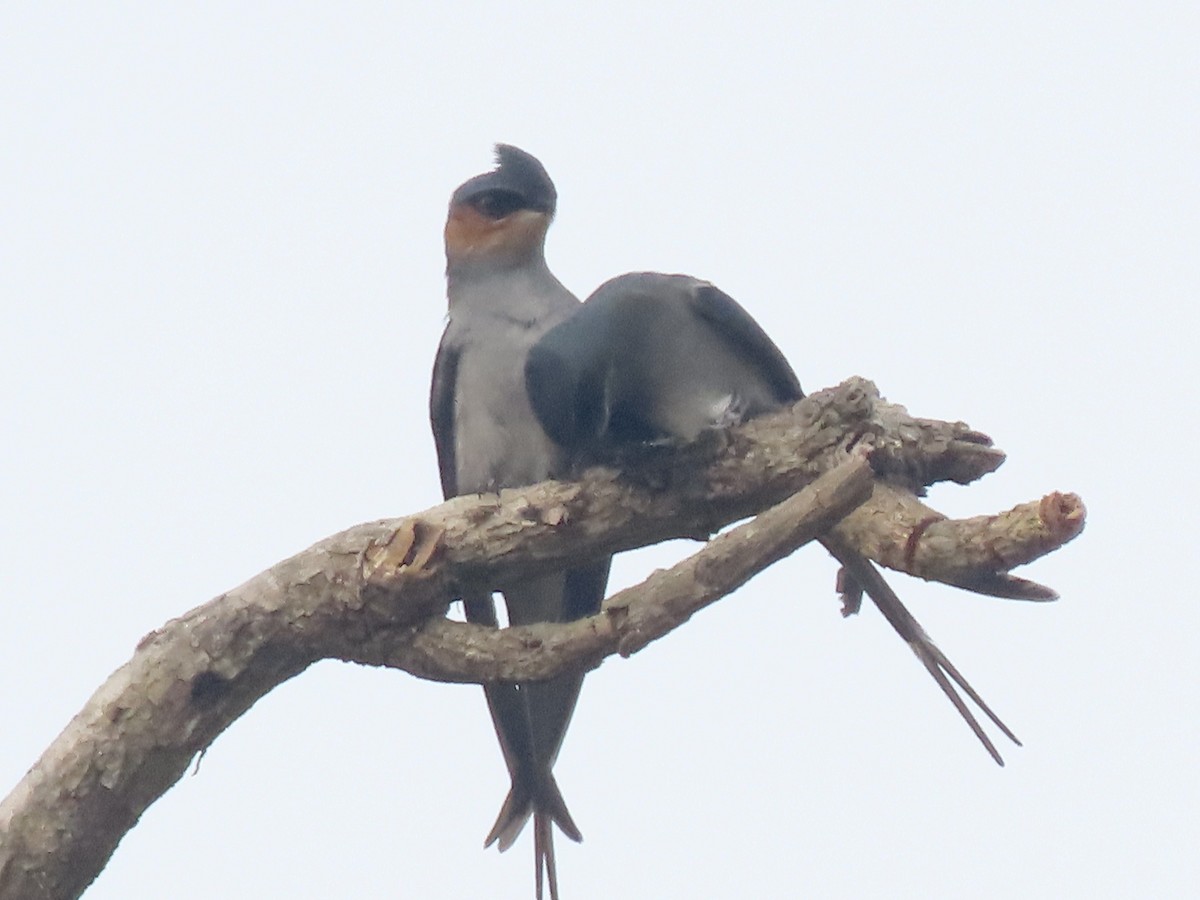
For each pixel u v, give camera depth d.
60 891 11.49
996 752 11.02
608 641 11.34
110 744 11.54
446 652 11.80
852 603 11.79
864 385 11.28
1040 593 10.34
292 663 12.00
